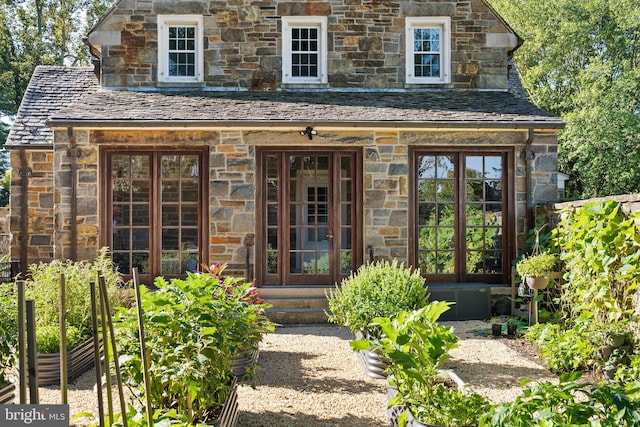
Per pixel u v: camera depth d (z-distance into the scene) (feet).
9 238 40.93
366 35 37.14
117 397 17.83
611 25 74.69
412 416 13.30
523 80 79.56
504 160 33.35
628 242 19.63
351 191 32.96
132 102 33.94
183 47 37.22
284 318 31.65
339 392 18.95
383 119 31.45
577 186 79.25
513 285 31.09
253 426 15.83
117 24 36.58
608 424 9.71
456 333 27.96
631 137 65.98
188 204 32.55
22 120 37.86
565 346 20.58
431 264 33.32
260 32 36.96
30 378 8.69
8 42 87.45
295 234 32.94
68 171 31.42
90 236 31.55
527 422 9.93
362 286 22.30
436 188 33.30
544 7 77.92
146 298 13.25
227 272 31.91
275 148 32.60
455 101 35.29
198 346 12.75
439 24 37.60
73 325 22.12
